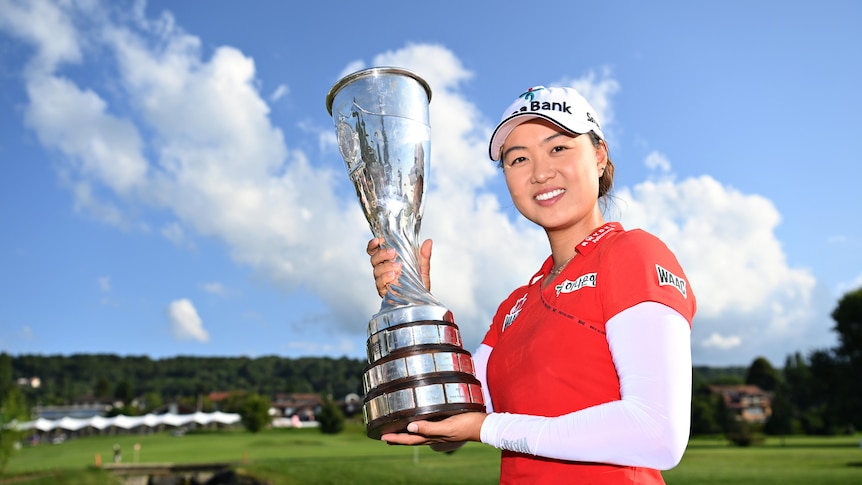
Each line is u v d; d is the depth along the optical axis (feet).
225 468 112.16
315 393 610.24
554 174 6.08
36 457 164.35
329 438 231.09
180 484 112.27
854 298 181.47
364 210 6.99
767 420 246.27
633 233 5.57
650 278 5.08
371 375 5.63
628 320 5.00
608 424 4.78
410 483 82.69
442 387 5.32
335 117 7.23
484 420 5.32
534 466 5.60
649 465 4.75
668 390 4.71
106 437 275.39
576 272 5.74
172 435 273.75
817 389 192.13
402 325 5.62
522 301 6.63
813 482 69.31
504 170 6.49
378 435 5.68
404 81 7.12
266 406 296.10
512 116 6.19
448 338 5.66
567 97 6.13
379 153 6.86
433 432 5.27
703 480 72.79
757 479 73.05
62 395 576.61
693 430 244.83
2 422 122.83
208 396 514.68
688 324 5.02
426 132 7.15
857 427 196.54
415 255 6.75
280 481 91.09
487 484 79.87
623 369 4.95
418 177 6.95
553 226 6.20
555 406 5.47
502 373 6.08
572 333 5.48
